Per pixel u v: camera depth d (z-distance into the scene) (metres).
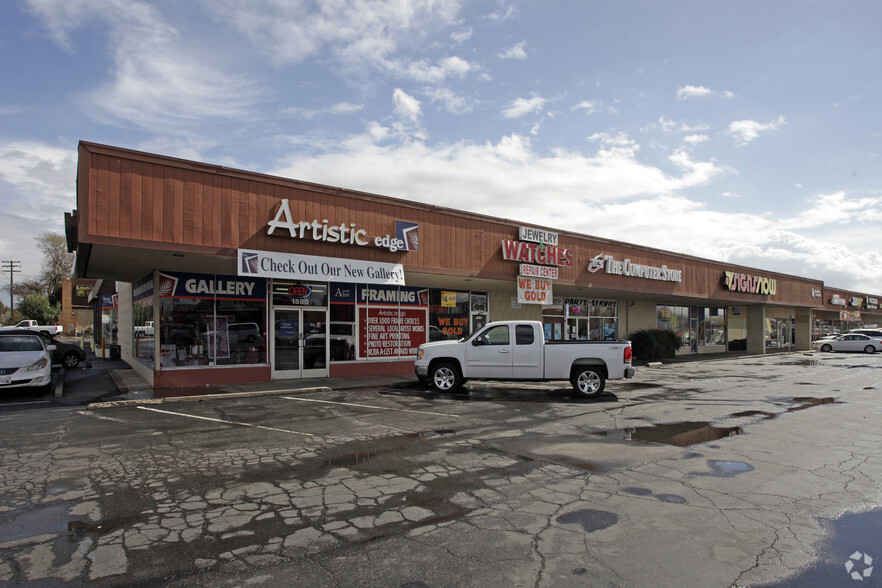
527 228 19.00
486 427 9.33
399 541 4.50
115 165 11.02
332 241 14.09
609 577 3.88
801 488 6.00
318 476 6.34
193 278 14.57
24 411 10.80
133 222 11.16
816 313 50.00
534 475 6.42
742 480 6.28
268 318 15.62
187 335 14.39
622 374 13.15
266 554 4.24
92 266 14.44
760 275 33.66
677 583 3.81
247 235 12.73
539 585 3.76
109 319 29.86
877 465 6.99
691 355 33.16
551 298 19.80
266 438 8.36
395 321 18.44
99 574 3.91
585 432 8.96
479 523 4.90
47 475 6.36
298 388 13.90
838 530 4.80
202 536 4.59
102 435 8.55
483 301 21.36
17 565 4.05
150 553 4.26
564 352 13.29
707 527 4.84
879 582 3.82
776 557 4.23
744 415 10.80
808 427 9.56
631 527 4.82
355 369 17.23
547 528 4.79
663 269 25.03
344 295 17.22
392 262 15.45
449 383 13.77
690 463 7.02
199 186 12.09
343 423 9.63
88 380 15.91
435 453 7.46
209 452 7.46
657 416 10.59
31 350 13.20
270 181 13.14
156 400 11.90
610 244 22.69
